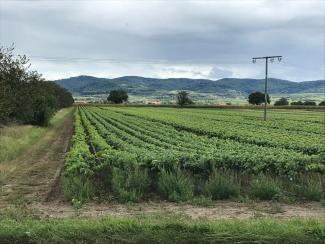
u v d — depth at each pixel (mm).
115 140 29703
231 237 8680
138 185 14742
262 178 14977
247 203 13797
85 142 30375
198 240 8633
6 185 17625
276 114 92625
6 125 41375
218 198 14500
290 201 14195
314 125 55000
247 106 141000
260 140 31062
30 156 27516
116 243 8602
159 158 16156
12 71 36812
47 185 17609
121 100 187375
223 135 36438
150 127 45688
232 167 16312
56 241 8641
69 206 13688
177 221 9562
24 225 9320
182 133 38469
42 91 49656
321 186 15273
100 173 15859
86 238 8758
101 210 12953
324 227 9039
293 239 8648
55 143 36188
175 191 14352
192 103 155875
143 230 8938
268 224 9352
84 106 151375
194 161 16188
